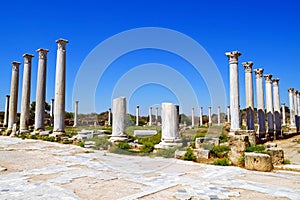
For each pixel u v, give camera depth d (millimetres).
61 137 23641
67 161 12984
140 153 16094
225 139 19891
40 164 12086
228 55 22688
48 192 7426
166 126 18094
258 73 29422
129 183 8602
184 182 8781
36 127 27328
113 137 20188
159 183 8609
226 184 8539
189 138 20234
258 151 12281
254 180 9156
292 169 11164
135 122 52562
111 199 6820
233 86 22141
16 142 22484
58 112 24359
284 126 52375
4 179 9008
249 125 26047
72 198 6871
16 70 34062
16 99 33719
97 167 11414
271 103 31984
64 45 25359
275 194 7426
